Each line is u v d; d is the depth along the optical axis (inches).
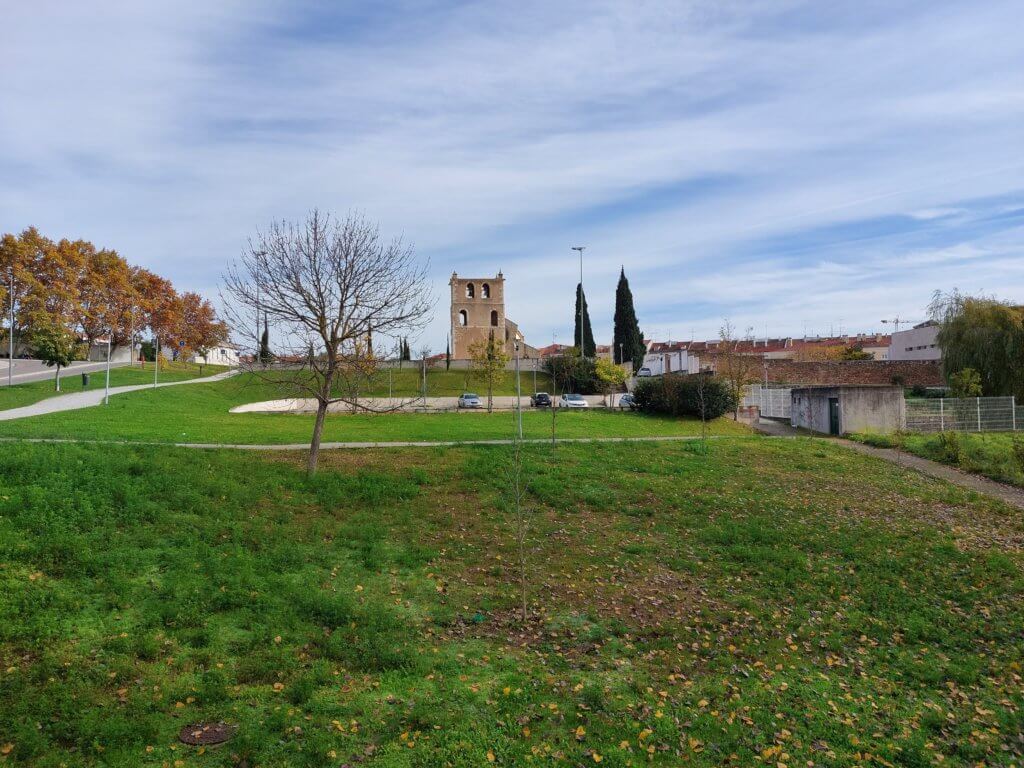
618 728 353.1
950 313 2097.7
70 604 430.9
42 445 787.4
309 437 1230.9
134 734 316.5
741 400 2062.0
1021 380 1934.1
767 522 791.1
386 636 447.5
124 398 1684.3
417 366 3437.5
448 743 328.8
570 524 754.2
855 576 625.9
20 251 2578.7
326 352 932.0
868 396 1710.1
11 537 502.0
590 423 1736.0
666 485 943.7
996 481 1154.7
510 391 3011.8
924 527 812.6
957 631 511.5
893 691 414.9
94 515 581.9
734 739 347.3
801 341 4793.3
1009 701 403.2
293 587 507.5
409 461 986.1
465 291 3769.7
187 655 398.9
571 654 448.8
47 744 303.0
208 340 3764.8
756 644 474.3
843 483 1055.6
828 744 348.8
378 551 611.2
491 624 490.9
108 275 2965.1
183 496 663.1
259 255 834.8
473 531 707.4
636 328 3528.5
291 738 326.6
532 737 340.8
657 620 514.9
